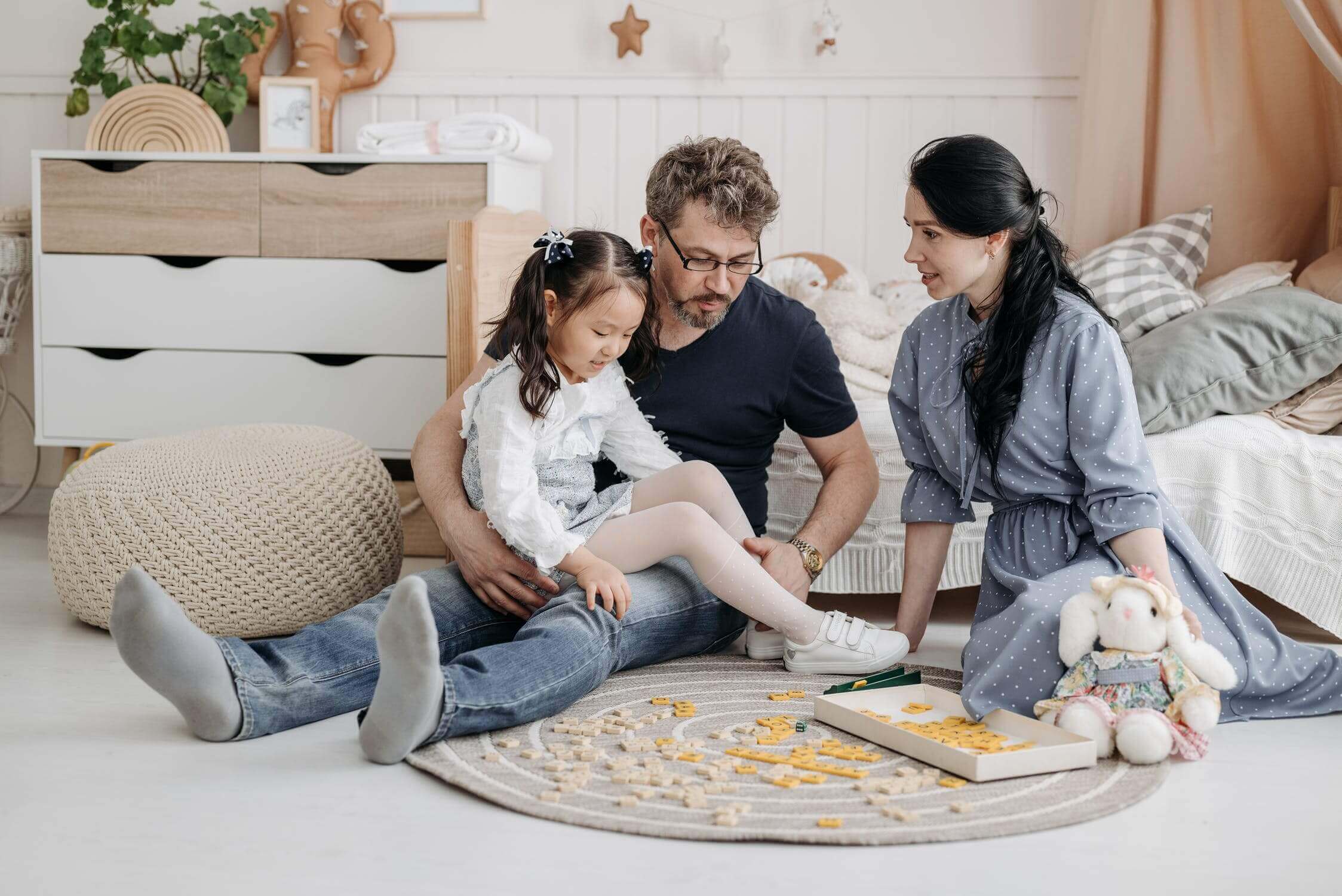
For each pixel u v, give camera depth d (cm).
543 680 143
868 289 271
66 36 321
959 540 215
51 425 287
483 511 168
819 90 302
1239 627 158
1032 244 165
